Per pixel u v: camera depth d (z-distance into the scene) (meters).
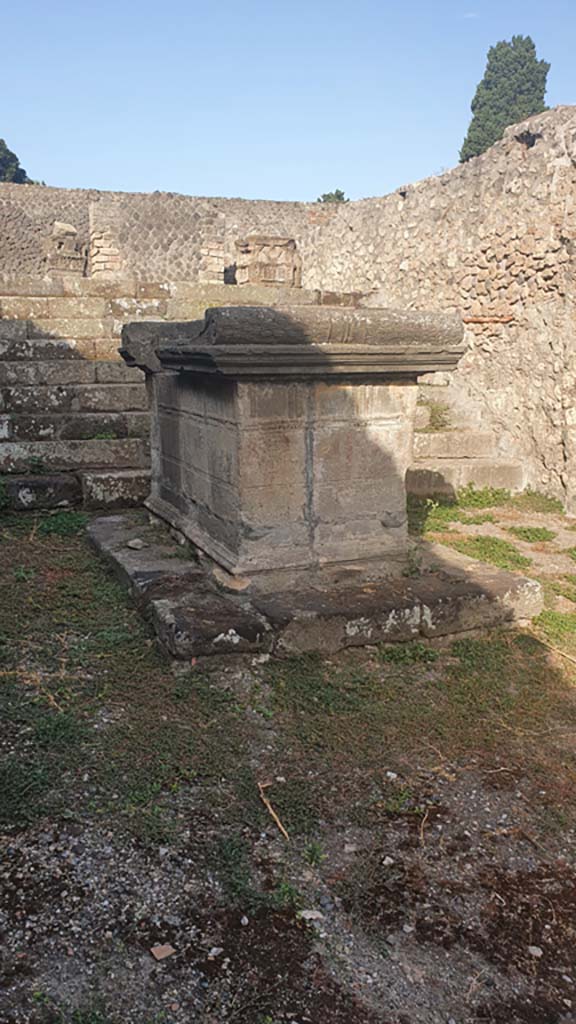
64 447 6.62
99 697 3.19
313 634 3.54
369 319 3.71
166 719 3.04
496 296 8.16
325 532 3.98
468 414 8.52
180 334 4.57
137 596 3.99
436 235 9.33
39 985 1.85
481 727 3.13
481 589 3.92
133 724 3.00
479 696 3.36
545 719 3.24
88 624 3.88
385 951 2.01
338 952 1.99
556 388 7.29
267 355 3.56
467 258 8.68
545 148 7.36
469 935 2.08
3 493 5.92
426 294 9.59
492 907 2.19
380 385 3.96
